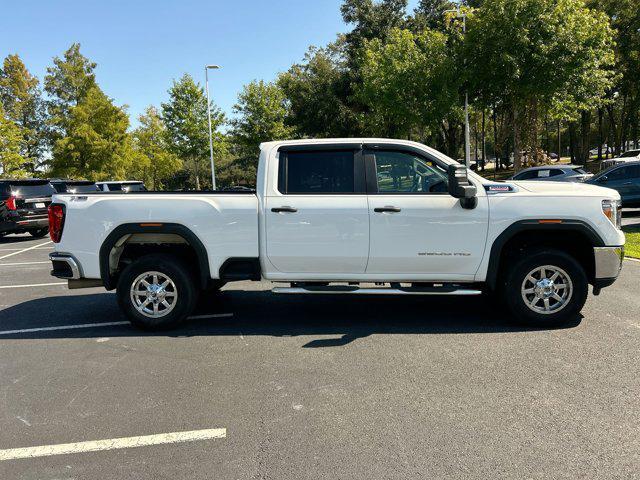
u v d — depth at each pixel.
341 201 4.90
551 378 3.79
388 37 26.31
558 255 4.83
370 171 4.97
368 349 4.53
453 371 3.98
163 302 5.17
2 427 3.26
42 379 4.02
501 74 20.08
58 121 35.09
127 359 4.42
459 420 3.20
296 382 3.84
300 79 34.78
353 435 3.05
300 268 5.07
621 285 6.65
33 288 7.66
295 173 5.04
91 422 3.29
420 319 5.46
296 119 35.19
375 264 4.98
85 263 5.16
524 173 18.06
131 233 5.12
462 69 21.22
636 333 4.75
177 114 30.91
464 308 5.88
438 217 4.83
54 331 5.31
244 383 3.85
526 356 4.25
